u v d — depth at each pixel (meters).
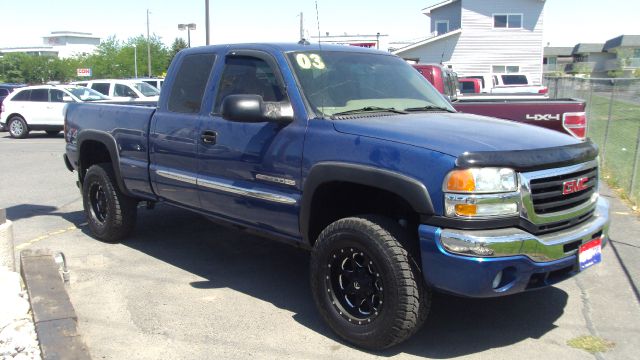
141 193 5.91
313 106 4.34
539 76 36.94
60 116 19.67
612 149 13.26
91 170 6.46
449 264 3.48
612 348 4.03
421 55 37.25
